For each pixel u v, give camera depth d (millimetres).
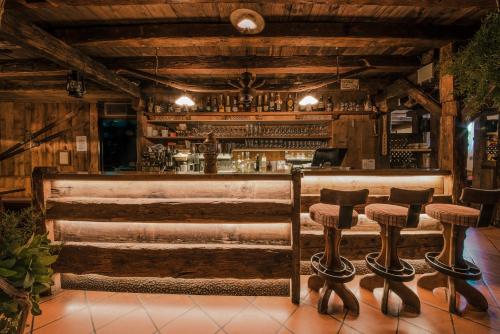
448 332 2305
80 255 2910
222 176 2879
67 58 3609
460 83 2760
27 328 2361
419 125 7500
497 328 2350
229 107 6059
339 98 6352
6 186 6973
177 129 6242
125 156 7770
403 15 3309
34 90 5730
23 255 1592
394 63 4547
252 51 4387
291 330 2346
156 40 3492
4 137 7074
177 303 2775
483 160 6250
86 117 7105
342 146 6145
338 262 2664
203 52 4406
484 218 2387
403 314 2543
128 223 3064
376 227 3531
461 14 3287
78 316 2553
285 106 6219
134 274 2885
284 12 3236
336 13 3254
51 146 7129
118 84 4910
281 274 2785
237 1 2721
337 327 2379
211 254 2852
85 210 2902
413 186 3670
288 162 6113
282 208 2801
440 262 2699
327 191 2371
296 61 4562
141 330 2354
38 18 3291
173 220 2859
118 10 3150
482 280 3141
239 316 2551
